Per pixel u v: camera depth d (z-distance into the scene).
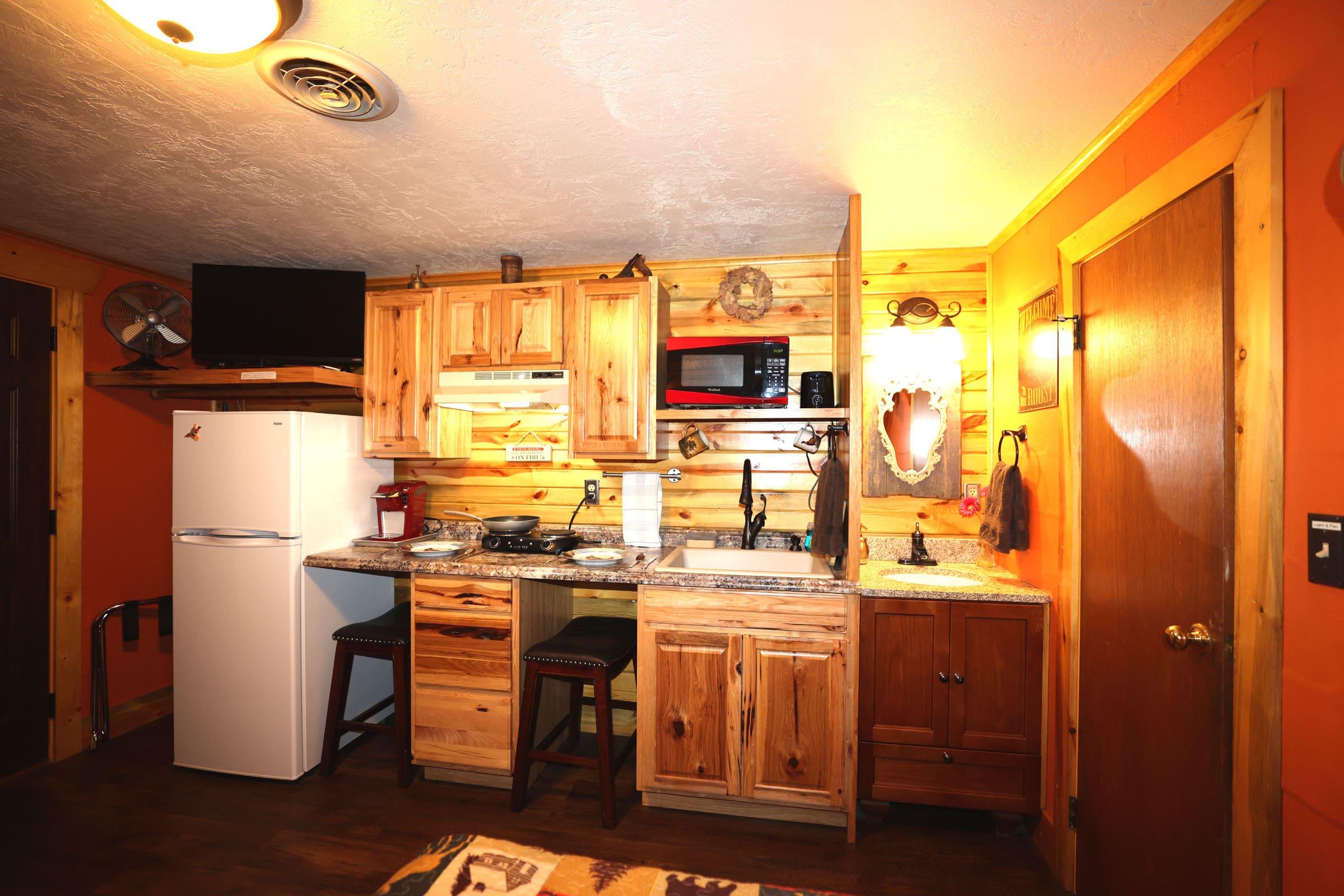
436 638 2.54
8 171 2.08
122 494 3.11
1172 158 1.54
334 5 1.31
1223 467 1.34
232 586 2.64
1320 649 1.11
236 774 2.62
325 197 2.30
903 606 2.28
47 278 2.75
